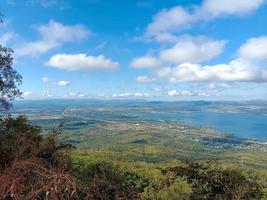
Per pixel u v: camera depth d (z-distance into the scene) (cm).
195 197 699
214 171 703
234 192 667
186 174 727
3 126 628
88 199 355
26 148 404
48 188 309
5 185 316
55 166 398
